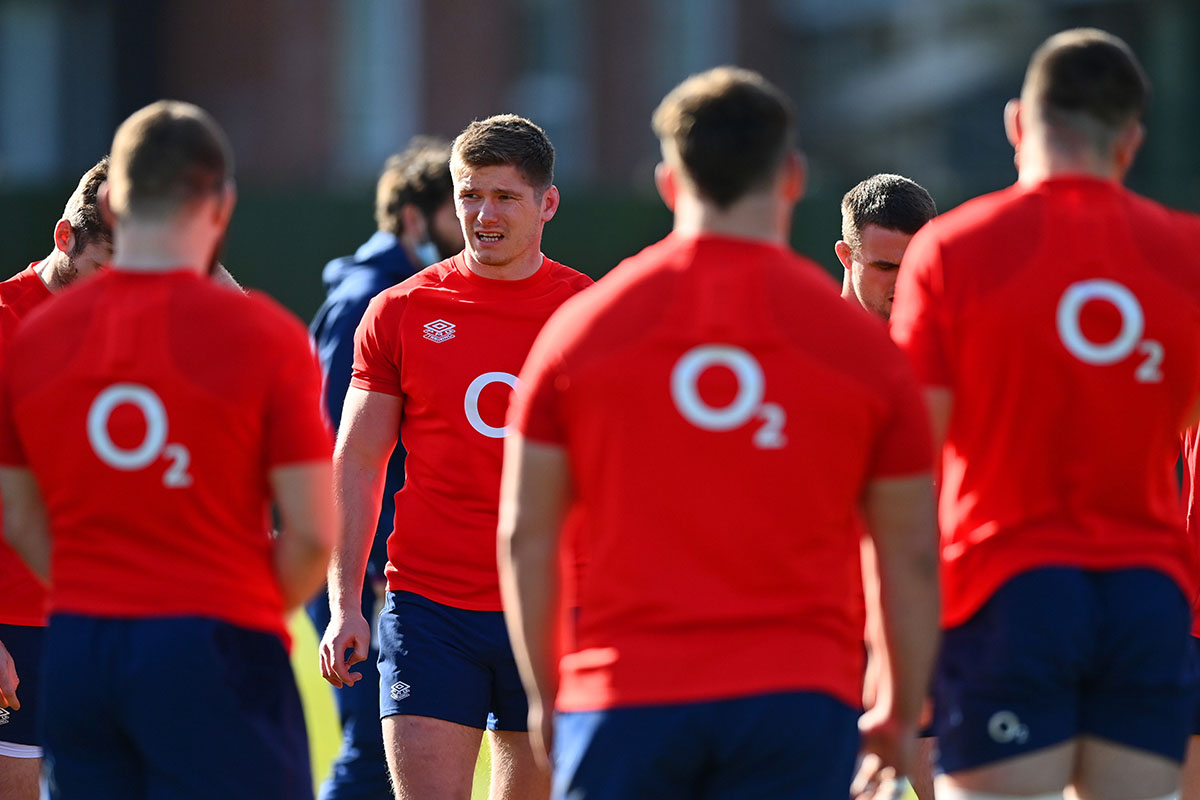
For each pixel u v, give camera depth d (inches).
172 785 390.3
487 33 3024.1
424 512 563.8
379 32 2965.1
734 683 358.9
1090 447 405.1
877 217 551.8
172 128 397.7
